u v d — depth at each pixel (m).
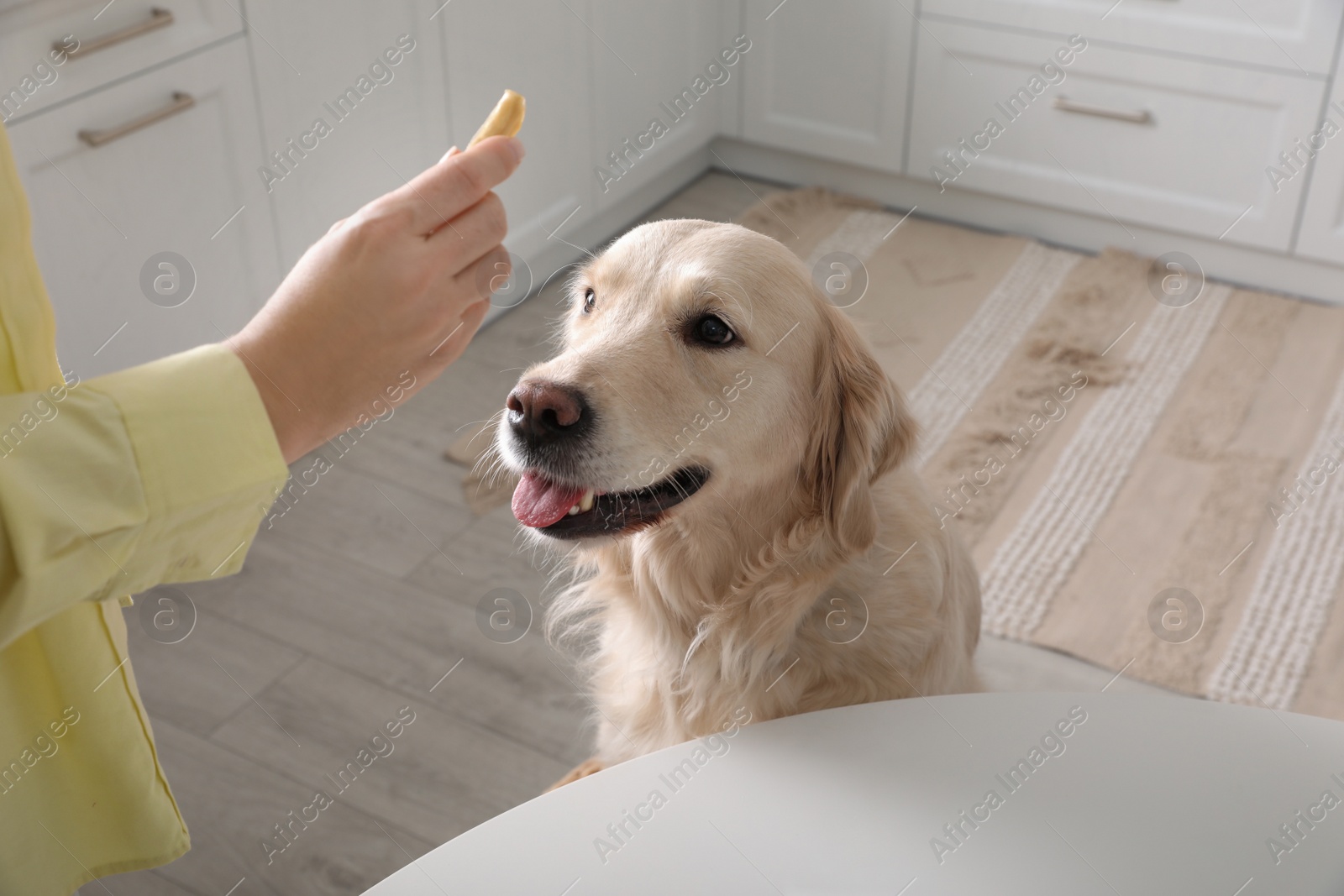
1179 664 2.19
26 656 0.80
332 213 2.61
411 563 2.45
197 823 1.89
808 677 1.47
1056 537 2.51
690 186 3.92
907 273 3.47
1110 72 3.30
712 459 1.41
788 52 3.69
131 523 0.63
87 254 2.13
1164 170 3.37
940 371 3.04
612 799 0.92
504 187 2.98
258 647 2.24
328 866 1.83
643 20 3.32
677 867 0.86
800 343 1.45
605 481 1.35
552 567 2.45
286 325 0.69
